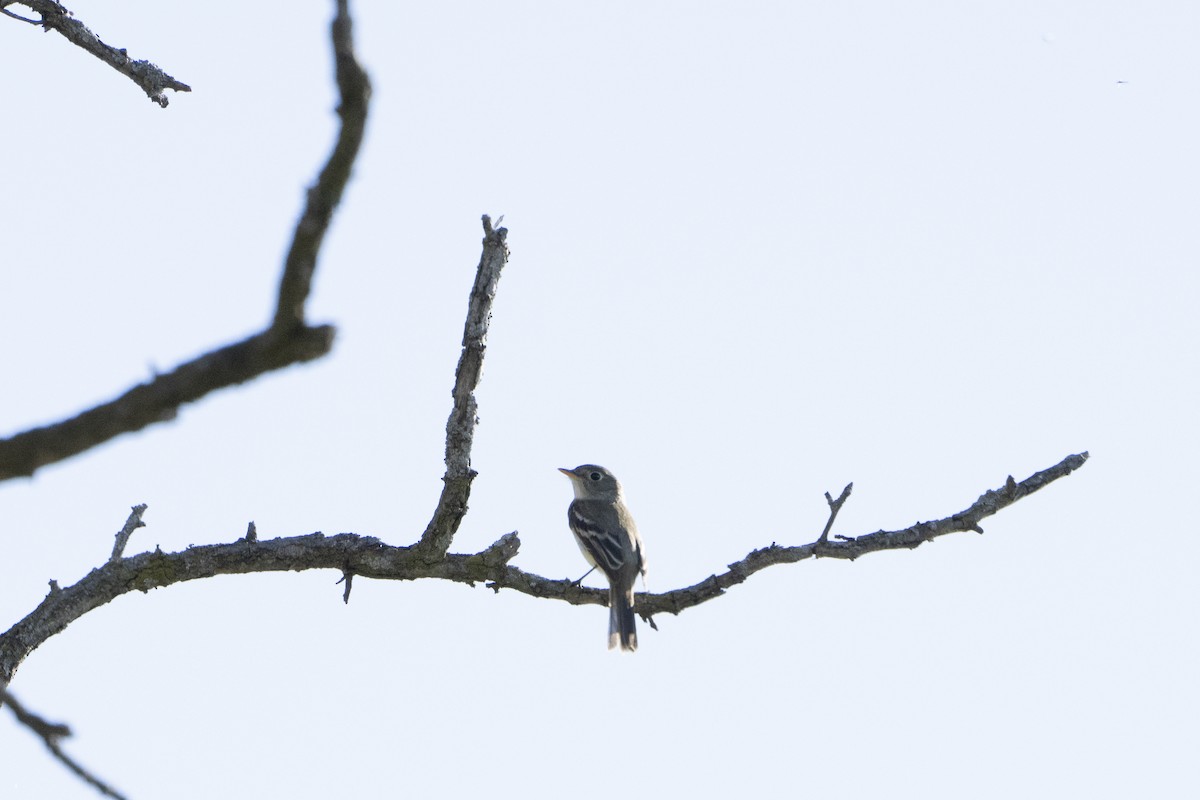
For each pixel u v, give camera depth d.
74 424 3.39
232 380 3.35
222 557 13.64
